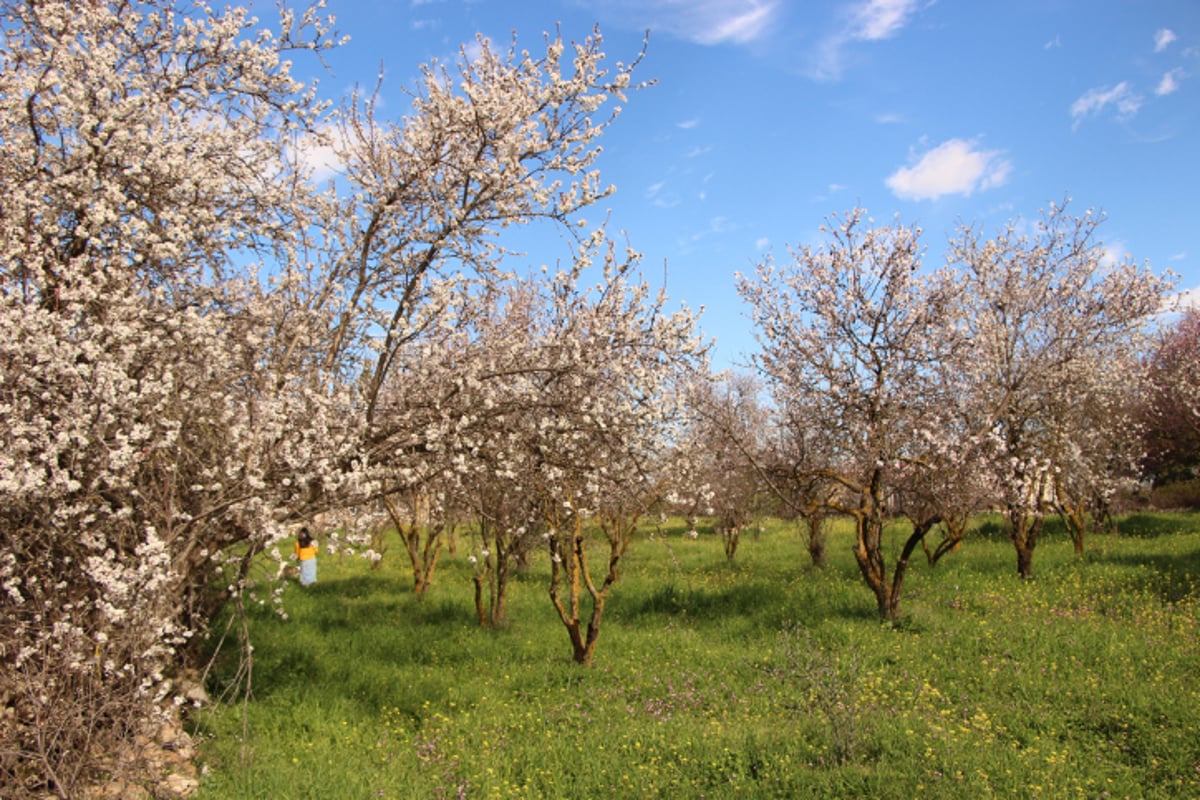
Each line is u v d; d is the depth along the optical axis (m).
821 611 11.80
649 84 7.44
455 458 6.88
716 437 13.58
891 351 11.64
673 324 7.71
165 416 5.91
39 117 6.23
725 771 6.07
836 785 5.73
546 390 8.03
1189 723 6.73
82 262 5.65
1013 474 13.31
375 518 8.16
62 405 5.39
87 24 6.13
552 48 7.28
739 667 9.20
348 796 5.66
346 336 7.36
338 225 7.32
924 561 16.52
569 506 8.86
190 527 6.33
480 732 7.18
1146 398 19.84
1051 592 12.35
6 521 5.24
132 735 5.40
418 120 7.87
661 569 17.86
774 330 12.63
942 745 6.37
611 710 7.93
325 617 12.34
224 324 6.81
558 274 7.89
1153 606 10.87
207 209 6.62
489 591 14.99
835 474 11.59
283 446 6.31
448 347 7.39
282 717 7.50
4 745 5.09
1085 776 5.92
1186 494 26.78
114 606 5.30
